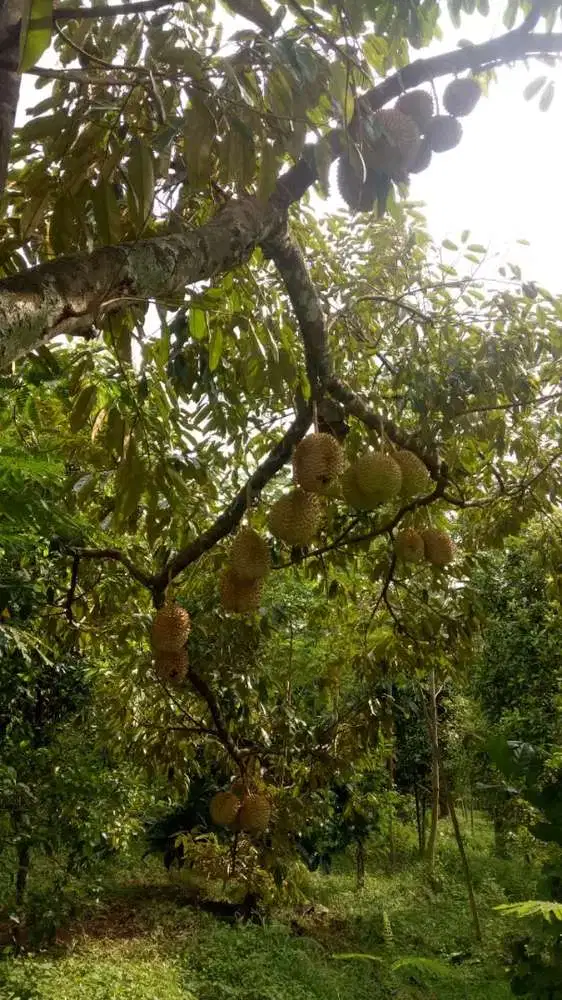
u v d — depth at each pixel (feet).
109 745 16.62
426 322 9.84
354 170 5.09
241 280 7.07
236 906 24.08
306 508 6.88
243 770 12.34
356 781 22.71
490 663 22.77
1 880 16.67
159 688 13.84
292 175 5.42
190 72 4.02
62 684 17.84
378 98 5.47
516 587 21.75
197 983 17.30
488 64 5.84
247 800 11.99
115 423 8.20
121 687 14.84
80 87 4.88
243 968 18.25
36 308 3.18
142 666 12.76
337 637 18.03
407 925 21.81
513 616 22.15
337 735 15.53
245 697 13.53
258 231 5.18
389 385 12.06
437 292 11.31
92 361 7.90
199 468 9.05
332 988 17.69
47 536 8.44
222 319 7.49
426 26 6.06
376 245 11.28
